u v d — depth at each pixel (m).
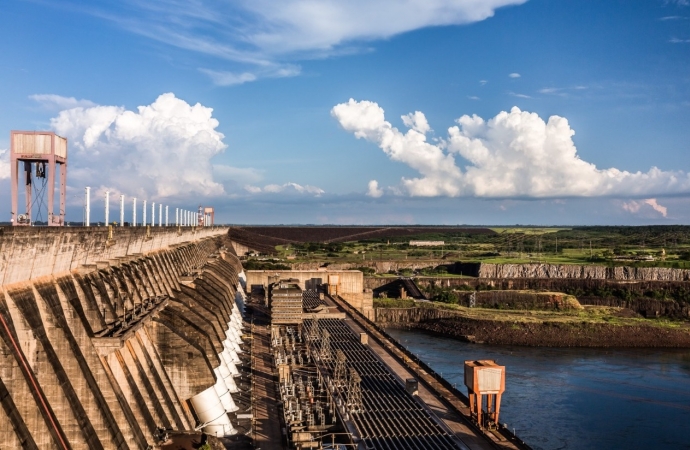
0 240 36.06
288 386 87.75
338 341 126.56
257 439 70.69
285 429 72.75
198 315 72.94
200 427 59.53
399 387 93.06
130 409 46.09
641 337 193.50
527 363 159.88
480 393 75.25
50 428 34.75
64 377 39.09
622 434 103.69
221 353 80.56
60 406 37.50
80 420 38.28
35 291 41.41
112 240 60.88
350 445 69.19
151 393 52.41
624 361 165.12
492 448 68.75
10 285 38.88
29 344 37.50
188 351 61.00
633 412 115.56
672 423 109.44
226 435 64.94
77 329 44.41
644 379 142.50
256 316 156.75
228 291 106.50
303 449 67.69
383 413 80.56
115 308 55.53
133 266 66.69
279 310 128.00
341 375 95.56
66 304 44.59
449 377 139.88
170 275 85.81
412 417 78.69
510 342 191.38
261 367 103.56
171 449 47.72
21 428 31.98
